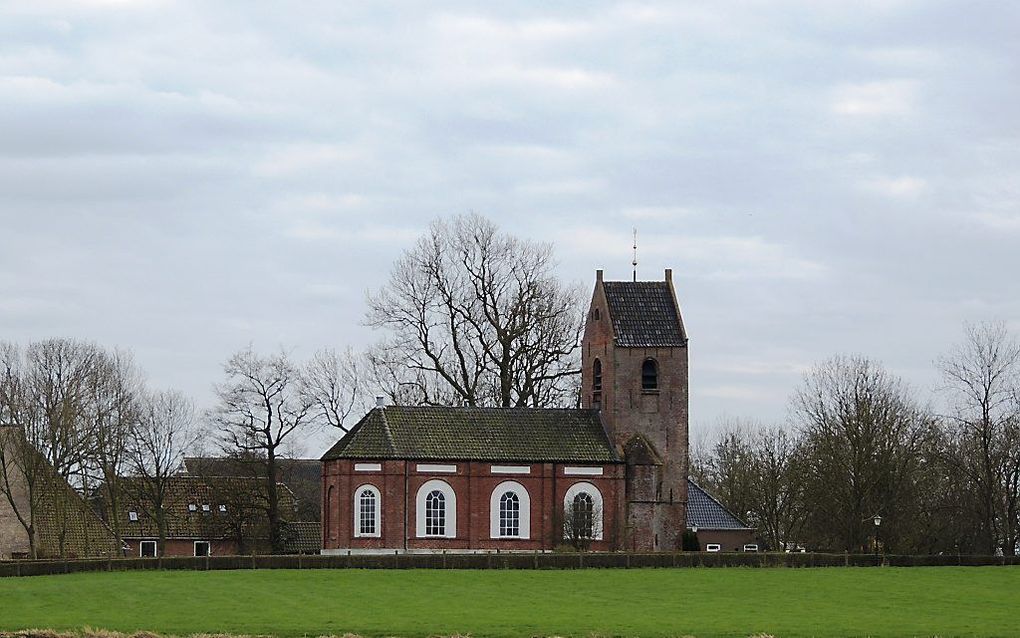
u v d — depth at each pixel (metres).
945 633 79.62
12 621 82.12
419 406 136.12
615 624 82.44
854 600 95.94
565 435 136.62
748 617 86.19
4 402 129.88
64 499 135.38
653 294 141.25
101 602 91.19
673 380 137.88
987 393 144.88
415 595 96.94
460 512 132.25
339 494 131.12
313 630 79.06
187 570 113.31
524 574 111.06
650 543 134.50
